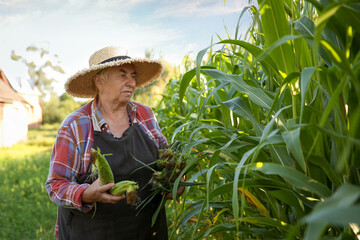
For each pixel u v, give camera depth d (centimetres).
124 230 179
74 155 179
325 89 110
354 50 93
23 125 2105
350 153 95
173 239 209
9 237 426
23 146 1994
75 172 180
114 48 197
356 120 61
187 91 282
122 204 178
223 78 130
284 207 135
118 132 194
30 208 540
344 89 93
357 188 53
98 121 186
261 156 132
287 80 105
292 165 117
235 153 142
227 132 142
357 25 81
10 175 892
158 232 194
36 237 431
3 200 610
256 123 129
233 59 204
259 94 125
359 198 64
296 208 118
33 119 3334
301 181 93
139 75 227
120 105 194
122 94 190
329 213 49
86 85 208
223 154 143
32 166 1087
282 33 111
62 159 176
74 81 202
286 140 91
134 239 182
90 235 179
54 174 175
